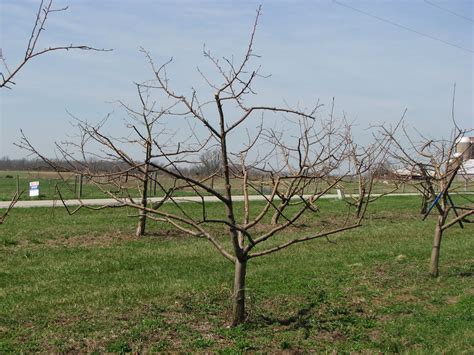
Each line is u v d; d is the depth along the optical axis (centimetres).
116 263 1120
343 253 1289
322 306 830
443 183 1038
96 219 1862
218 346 655
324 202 2678
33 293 873
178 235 1538
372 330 748
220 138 666
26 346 626
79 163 761
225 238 1511
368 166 989
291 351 651
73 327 696
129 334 675
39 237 1451
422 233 1678
